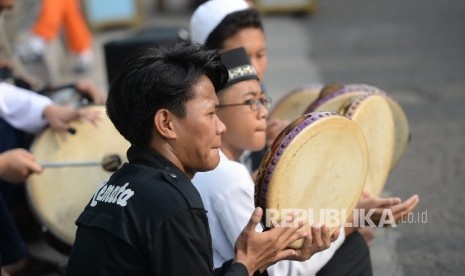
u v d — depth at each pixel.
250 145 4.52
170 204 3.28
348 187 4.15
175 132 3.41
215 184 4.20
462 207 8.03
